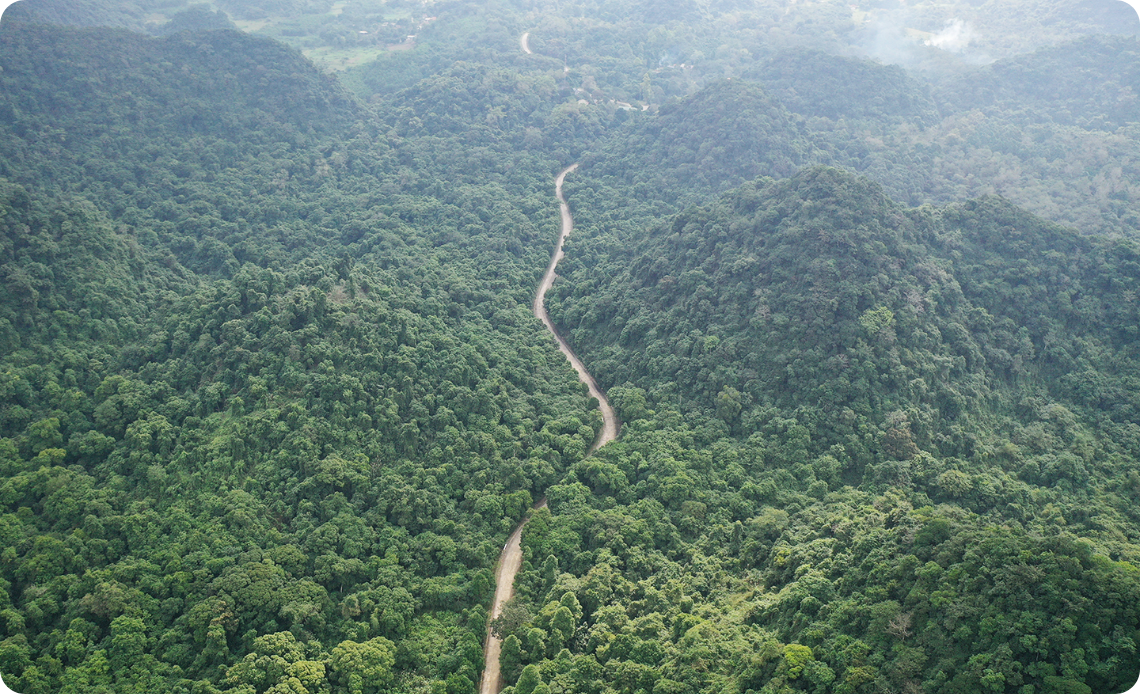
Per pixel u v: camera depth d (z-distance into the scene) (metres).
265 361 134.75
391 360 143.00
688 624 100.06
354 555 115.31
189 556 109.75
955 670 77.25
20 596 104.88
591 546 120.81
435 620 110.06
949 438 131.62
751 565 114.19
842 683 79.56
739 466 132.00
